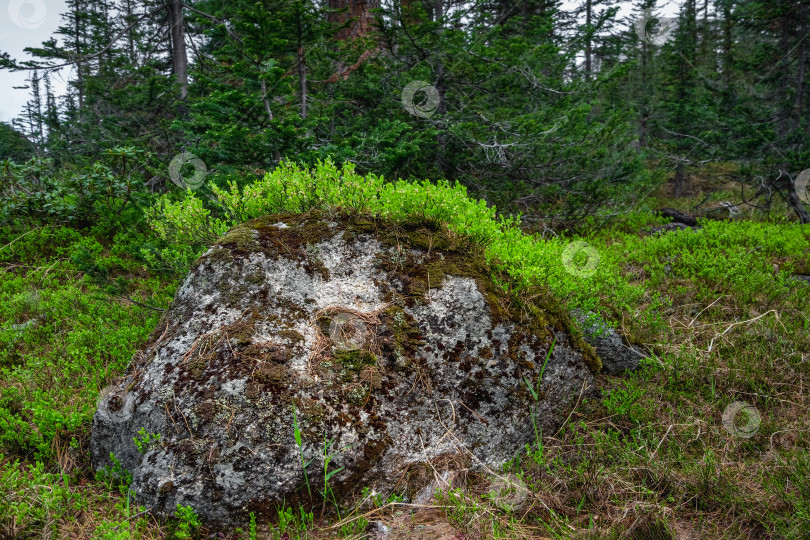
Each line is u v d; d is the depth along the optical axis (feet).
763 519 8.54
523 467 10.30
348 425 9.17
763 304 15.83
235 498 8.35
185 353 9.92
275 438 8.75
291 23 19.21
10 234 21.42
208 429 8.74
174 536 7.99
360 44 24.54
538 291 12.07
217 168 18.62
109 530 7.68
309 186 13.14
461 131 23.79
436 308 11.05
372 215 12.65
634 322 14.29
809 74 42.11
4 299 16.78
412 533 8.46
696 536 8.44
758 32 45.50
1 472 9.03
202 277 11.18
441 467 9.69
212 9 32.86
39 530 7.95
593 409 11.78
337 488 8.86
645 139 50.57
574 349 11.84
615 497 9.22
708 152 39.32
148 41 34.45
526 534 8.55
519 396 10.71
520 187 28.12
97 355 12.93
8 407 11.16
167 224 14.33
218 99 17.11
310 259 11.57
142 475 8.59
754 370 12.55
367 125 25.90
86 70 38.19
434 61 24.85
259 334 10.05
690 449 10.62
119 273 19.35
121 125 33.35
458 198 13.02
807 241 22.75
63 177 26.11
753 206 36.96
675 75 53.21
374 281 11.39
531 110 29.25
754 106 39.65
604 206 28.96
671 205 46.60
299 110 21.30
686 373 12.67
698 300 16.69
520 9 41.01
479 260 12.21
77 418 10.18
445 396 10.18
